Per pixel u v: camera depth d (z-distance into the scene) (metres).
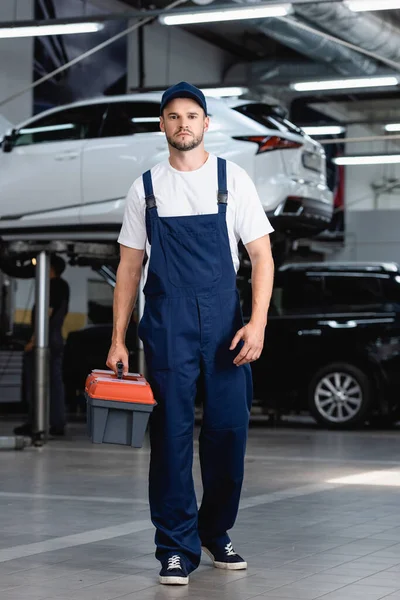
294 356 12.28
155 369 4.13
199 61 21.33
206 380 4.15
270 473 7.65
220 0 13.77
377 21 15.84
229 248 4.16
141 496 6.47
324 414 12.17
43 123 10.60
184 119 4.09
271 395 12.45
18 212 10.48
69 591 3.79
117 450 9.63
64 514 5.69
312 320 12.25
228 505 4.25
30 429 10.55
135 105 10.34
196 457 9.14
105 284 18.62
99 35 18.38
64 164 10.41
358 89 18.97
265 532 5.07
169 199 4.13
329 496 6.40
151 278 4.14
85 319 18.28
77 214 10.34
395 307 12.05
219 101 10.20
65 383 13.86
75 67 17.88
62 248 10.34
